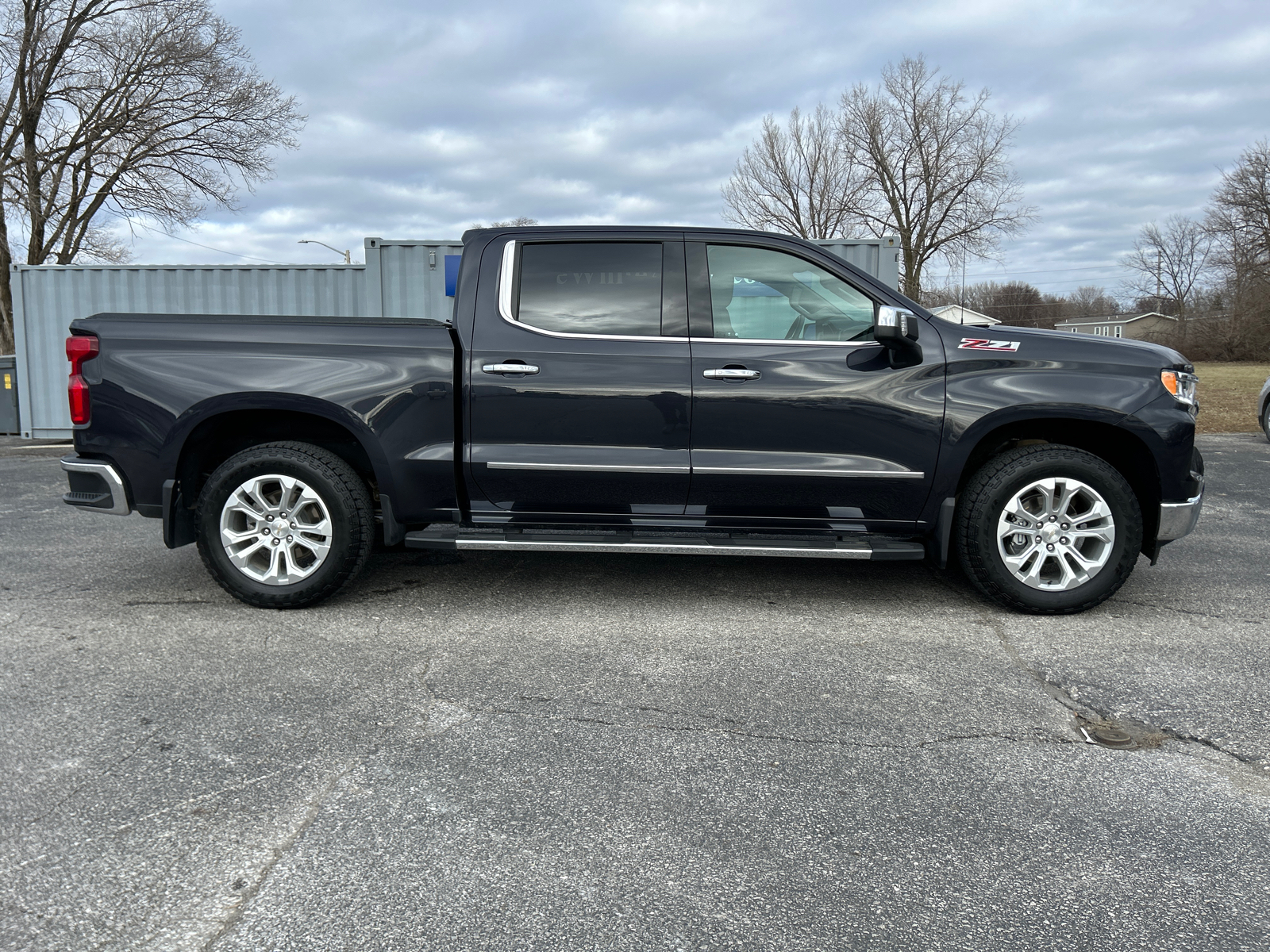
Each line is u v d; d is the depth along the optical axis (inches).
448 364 157.5
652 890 78.1
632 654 140.6
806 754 105.7
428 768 101.0
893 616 162.2
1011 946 71.0
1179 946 71.1
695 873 80.9
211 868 80.7
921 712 118.4
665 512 162.7
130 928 72.2
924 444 156.1
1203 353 2001.7
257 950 69.8
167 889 77.6
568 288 161.9
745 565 201.9
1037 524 157.6
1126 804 94.1
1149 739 110.3
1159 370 155.7
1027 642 147.6
